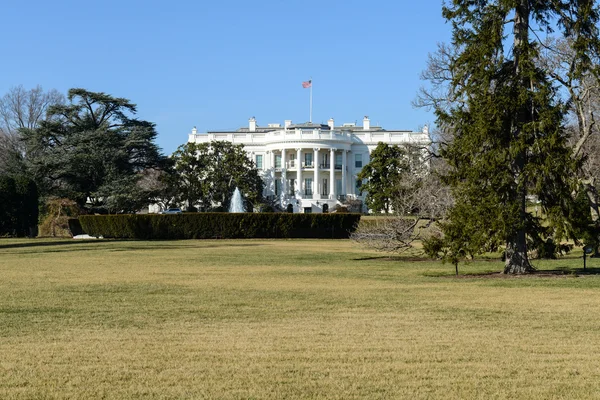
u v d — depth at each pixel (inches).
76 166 2723.9
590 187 1275.8
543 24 952.3
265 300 648.4
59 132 2898.6
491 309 585.0
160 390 317.1
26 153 2925.7
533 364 371.6
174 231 2192.4
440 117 965.2
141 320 521.7
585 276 902.4
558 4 913.5
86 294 697.6
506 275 922.1
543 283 818.2
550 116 871.1
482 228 879.1
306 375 345.1
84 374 346.9
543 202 921.5
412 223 1261.1
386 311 572.4
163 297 673.0
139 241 2048.5
